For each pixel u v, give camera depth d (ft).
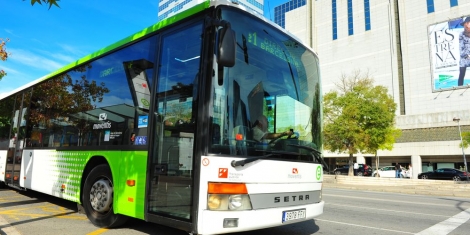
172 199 14.53
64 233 18.07
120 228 19.43
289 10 239.91
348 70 199.21
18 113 30.58
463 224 25.35
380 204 38.27
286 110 16.94
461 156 146.82
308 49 20.06
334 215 28.37
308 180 16.94
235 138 14.16
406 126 160.15
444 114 149.89
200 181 13.33
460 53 159.02
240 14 15.58
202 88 14.06
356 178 88.07
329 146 104.94
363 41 195.72
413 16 178.50
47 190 24.03
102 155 19.20
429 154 151.64
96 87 21.25
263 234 19.71
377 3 193.47
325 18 215.10
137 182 16.47
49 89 26.23
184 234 18.26
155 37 17.61
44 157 25.04
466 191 67.31
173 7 281.13
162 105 16.06
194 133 13.97
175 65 15.88
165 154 15.30
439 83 164.55
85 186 20.33
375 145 99.91
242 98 14.85
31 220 21.06
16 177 28.84
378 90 101.14
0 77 36.24
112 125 19.08
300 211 15.85
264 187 14.52
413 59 175.83
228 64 13.43
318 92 19.98
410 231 22.35
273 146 15.48
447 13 166.61
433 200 46.60
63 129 23.57
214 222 12.99
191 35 15.46
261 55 16.24
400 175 131.44
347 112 98.63
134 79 18.28
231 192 13.51
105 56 21.16
